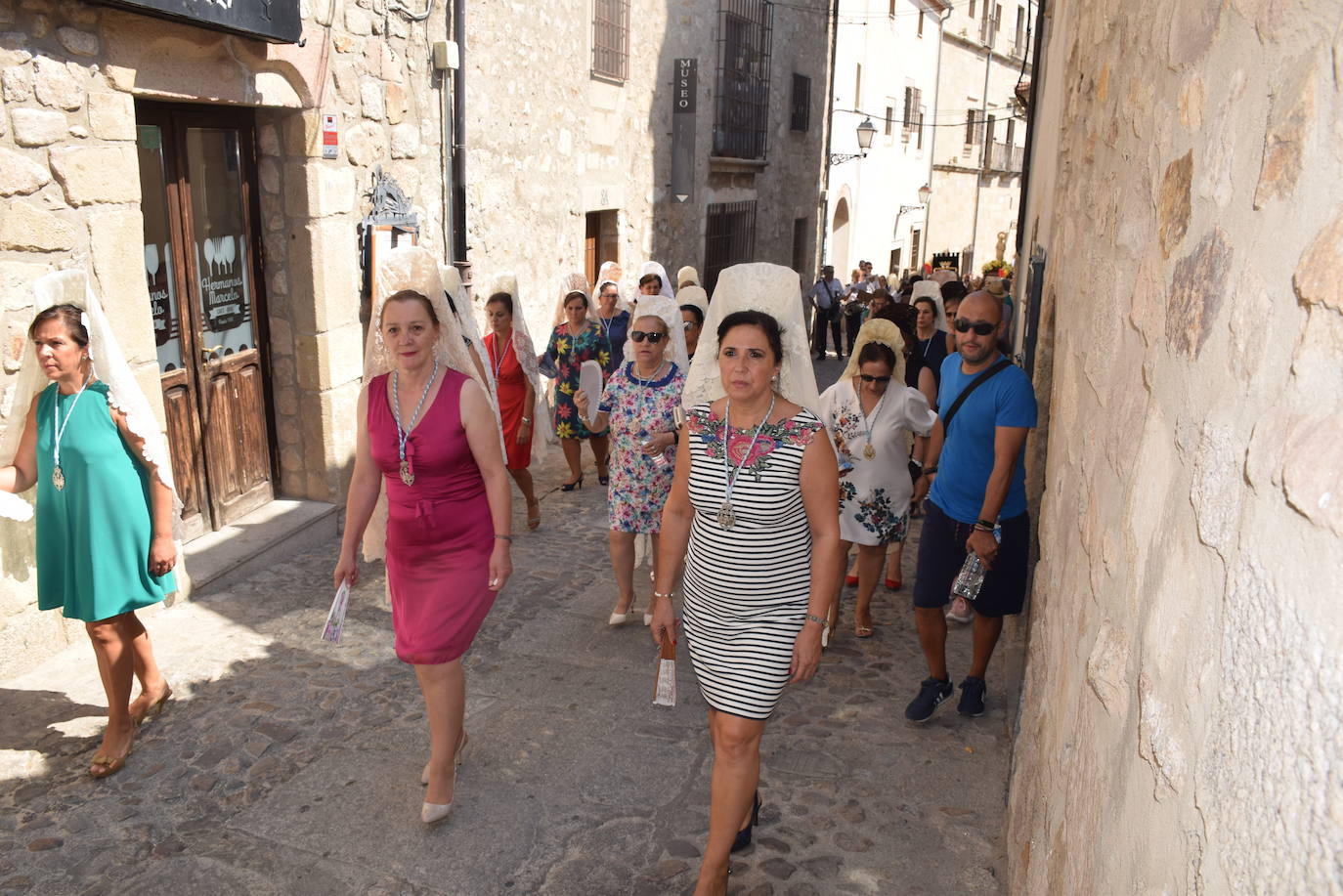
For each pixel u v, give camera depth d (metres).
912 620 5.25
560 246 10.30
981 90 32.19
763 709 2.72
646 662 4.62
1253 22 1.14
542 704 4.20
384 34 6.76
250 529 6.01
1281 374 0.91
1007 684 4.35
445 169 7.69
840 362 17.38
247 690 4.25
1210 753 0.94
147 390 4.94
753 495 2.68
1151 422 1.43
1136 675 1.31
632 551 4.92
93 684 4.25
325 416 6.41
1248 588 0.90
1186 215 1.38
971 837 3.28
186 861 3.11
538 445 6.67
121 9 4.52
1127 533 1.49
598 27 10.87
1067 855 1.67
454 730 3.29
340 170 6.39
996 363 3.73
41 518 3.48
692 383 2.99
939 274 12.30
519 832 3.29
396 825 3.31
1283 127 0.98
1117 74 2.39
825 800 3.49
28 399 3.57
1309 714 0.73
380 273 3.31
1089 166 2.87
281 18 5.43
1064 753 1.87
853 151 22.52
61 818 3.31
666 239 13.53
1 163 4.09
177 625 4.92
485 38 8.32
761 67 16.30
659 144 12.99
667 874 3.09
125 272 4.77
